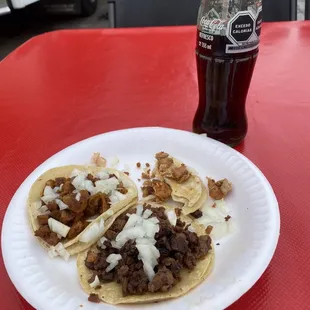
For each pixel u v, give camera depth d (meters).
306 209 0.81
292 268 0.69
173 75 1.34
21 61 1.46
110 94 1.26
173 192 0.88
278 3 1.71
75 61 1.45
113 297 0.64
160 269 0.67
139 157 0.99
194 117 1.05
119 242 0.73
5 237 0.74
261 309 0.63
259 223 0.74
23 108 1.20
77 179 0.87
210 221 0.81
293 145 1.00
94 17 4.34
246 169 0.86
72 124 1.13
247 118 1.10
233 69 0.89
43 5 4.21
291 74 1.32
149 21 1.76
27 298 0.62
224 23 0.83
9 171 0.96
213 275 0.68
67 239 0.78
